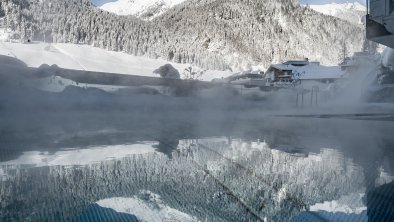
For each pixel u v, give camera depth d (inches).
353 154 258.1
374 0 401.4
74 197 147.3
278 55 5497.1
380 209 136.6
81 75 1358.3
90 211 130.1
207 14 5708.7
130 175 187.2
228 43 5221.5
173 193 152.9
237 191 157.8
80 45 3142.2
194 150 273.0
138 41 3636.8
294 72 2361.0
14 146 290.0
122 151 266.8
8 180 175.3
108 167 207.5
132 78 1498.5
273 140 340.2
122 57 3208.7
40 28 3120.1
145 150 272.4
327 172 196.7
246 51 5290.4
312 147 292.5
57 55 2664.9
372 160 233.9
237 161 228.5
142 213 128.4
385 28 409.1
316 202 143.6
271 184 169.5
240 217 125.6
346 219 123.0
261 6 6358.3
